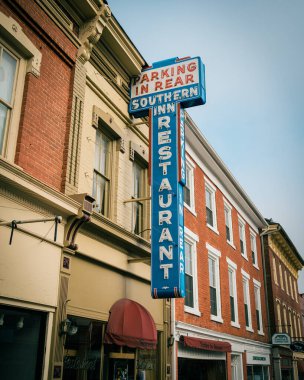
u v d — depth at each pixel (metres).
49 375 7.21
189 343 12.80
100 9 9.87
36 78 8.11
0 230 6.58
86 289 8.63
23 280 6.91
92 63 10.19
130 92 11.61
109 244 9.60
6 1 7.61
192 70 11.07
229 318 17.58
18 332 6.93
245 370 18.73
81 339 8.44
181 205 10.05
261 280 24.67
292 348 23.33
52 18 8.70
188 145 16.11
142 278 11.05
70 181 8.55
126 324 8.94
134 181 11.96
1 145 7.26
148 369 10.94
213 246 17.11
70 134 8.77
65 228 8.08
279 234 28.20
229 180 19.80
